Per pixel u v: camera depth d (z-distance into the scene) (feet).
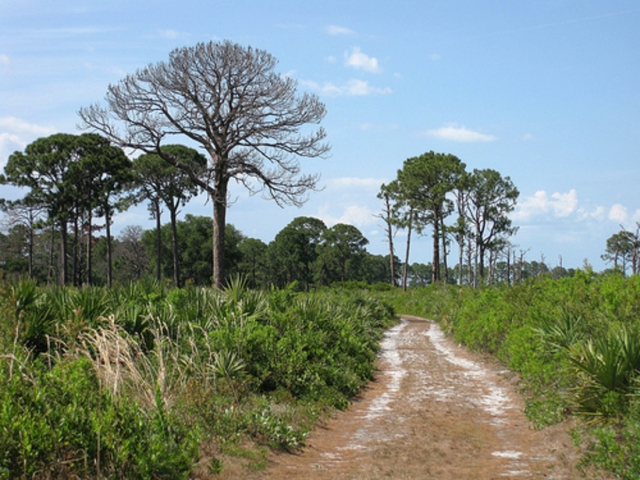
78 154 142.31
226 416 26.27
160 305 42.09
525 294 56.80
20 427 16.12
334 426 32.50
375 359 58.03
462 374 48.98
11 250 187.01
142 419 19.98
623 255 128.26
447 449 27.22
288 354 38.91
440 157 190.08
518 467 24.04
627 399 25.46
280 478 22.13
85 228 166.81
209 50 83.56
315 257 307.99
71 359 26.89
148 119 84.17
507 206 182.80
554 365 35.42
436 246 186.80
